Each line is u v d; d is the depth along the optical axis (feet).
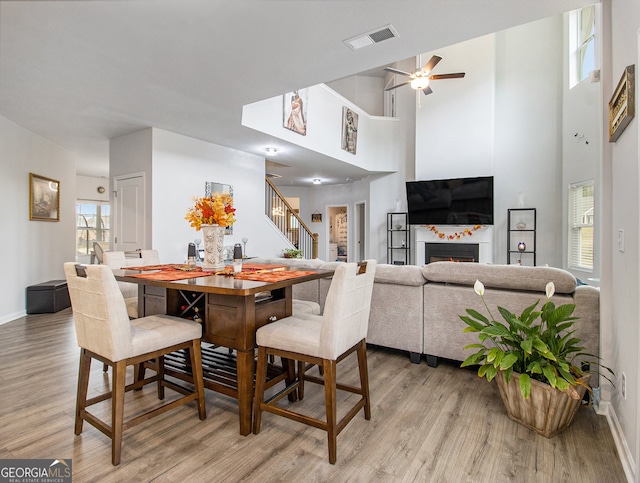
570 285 7.78
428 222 22.79
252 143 17.75
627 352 5.82
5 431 6.49
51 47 8.55
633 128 5.58
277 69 10.00
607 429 6.63
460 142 22.34
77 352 10.88
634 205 5.53
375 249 27.09
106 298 5.54
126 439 6.27
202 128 15.29
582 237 17.66
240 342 6.51
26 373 9.20
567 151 18.75
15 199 14.97
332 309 5.73
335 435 5.65
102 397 6.68
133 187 15.99
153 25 7.72
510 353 6.68
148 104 12.49
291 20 7.70
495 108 21.77
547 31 20.16
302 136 18.40
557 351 6.70
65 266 6.30
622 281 6.20
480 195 20.95
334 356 5.70
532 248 20.47
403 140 26.17
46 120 14.32
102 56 9.05
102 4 6.91
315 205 34.30
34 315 15.69
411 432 6.53
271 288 6.21
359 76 30.81
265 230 21.27
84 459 5.69
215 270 8.45
